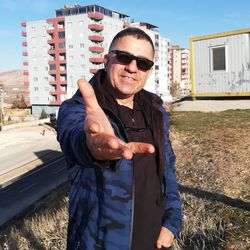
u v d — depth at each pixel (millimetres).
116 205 1959
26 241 4836
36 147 41750
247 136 9562
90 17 87188
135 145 1363
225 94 18359
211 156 8031
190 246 3975
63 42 90500
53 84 93500
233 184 6117
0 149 41531
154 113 2207
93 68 88375
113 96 2162
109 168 1495
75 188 2055
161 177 2209
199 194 5613
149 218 2125
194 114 14250
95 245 1986
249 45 17328
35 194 24625
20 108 101500
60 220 5324
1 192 25906
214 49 18484
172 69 141000
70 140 1574
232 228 4188
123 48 2111
